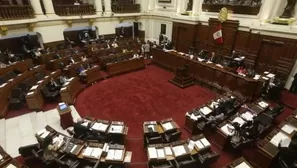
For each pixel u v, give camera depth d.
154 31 19.45
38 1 13.29
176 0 16.25
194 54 13.18
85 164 5.33
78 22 15.80
